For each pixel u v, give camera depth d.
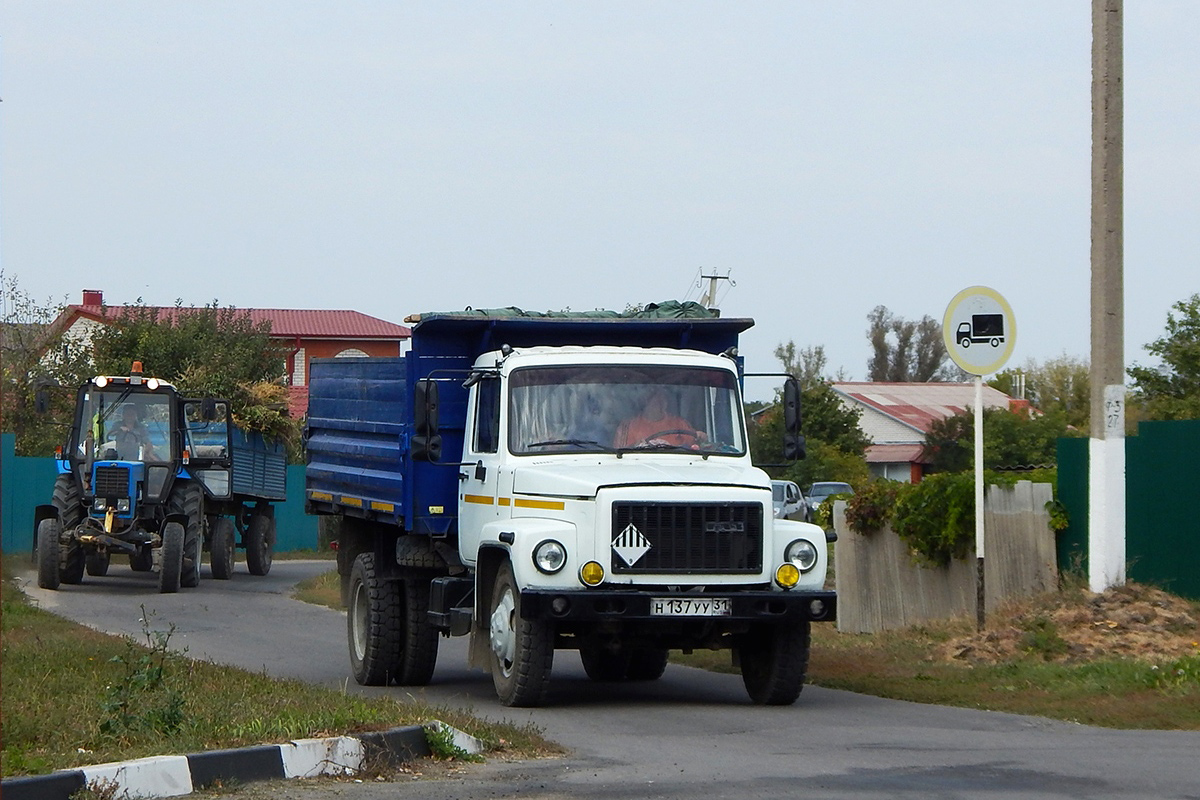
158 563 34.34
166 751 10.15
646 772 10.66
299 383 83.31
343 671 19.06
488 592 15.46
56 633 21.33
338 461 19.53
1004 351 17.56
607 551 14.15
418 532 16.61
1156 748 11.62
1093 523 17.39
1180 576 16.94
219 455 39.34
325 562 50.47
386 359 17.56
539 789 9.95
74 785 9.18
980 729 12.95
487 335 16.59
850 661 18.02
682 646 15.00
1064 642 16.42
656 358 16.06
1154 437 17.36
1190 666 14.52
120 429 35.38
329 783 10.20
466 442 16.39
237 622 26.48
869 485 21.69
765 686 15.09
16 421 55.12
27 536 46.97
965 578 19.62
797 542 14.73
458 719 12.23
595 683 18.05
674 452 15.57
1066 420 73.94
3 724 10.81
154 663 14.33
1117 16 17.05
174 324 57.81
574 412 15.60
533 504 14.76
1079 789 9.80
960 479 19.47
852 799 9.47
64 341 56.59
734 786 10.00
